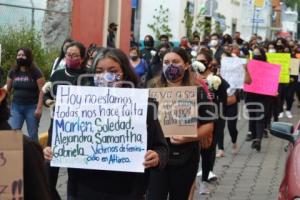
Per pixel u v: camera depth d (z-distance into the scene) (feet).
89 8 84.07
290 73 66.33
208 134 21.99
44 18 73.10
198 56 32.35
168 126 21.25
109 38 82.12
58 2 75.00
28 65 36.37
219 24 134.21
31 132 36.88
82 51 27.43
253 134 48.29
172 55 21.83
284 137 23.43
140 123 15.66
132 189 15.66
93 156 15.58
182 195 21.40
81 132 15.69
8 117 11.49
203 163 31.50
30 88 36.55
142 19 119.75
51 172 21.77
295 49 82.89
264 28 158.30
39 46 62.54
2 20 65.16
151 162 15.49
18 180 10.89
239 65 41.91
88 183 15.64
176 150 21.15
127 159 15.55
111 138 15.64
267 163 42.06
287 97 68.54
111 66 15.79
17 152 10.91
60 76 27.25
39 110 36.52
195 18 130.72
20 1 68.03
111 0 94.43
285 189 19.12
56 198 13.78
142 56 58.90
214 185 34.55
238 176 37.37
